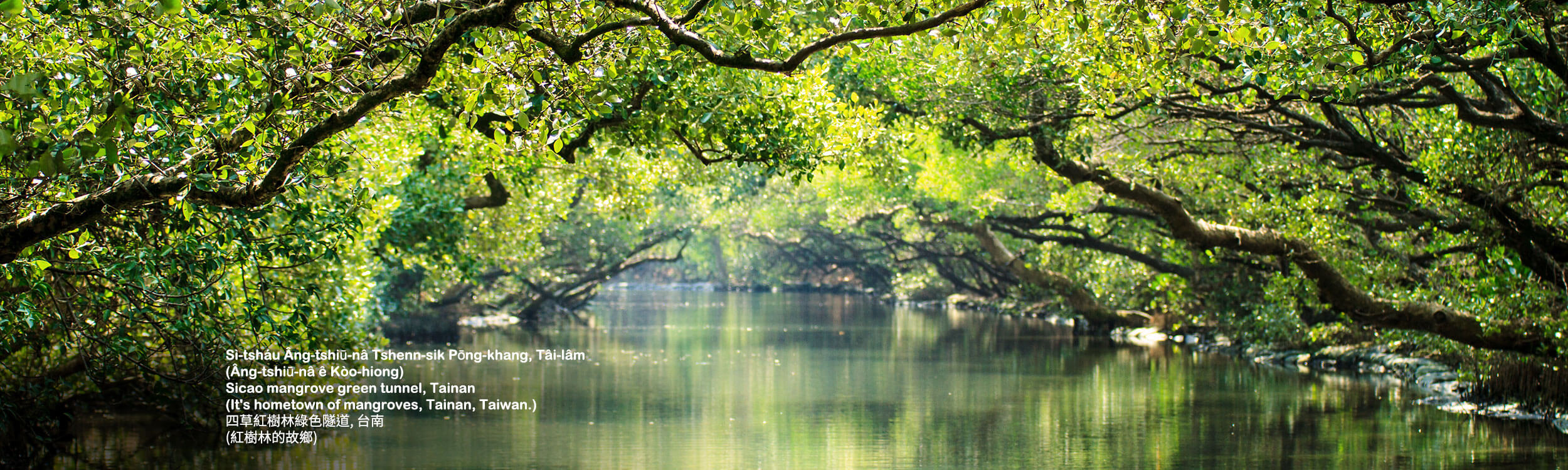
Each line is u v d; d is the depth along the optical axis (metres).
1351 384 23.69
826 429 18.08
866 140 16.69
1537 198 16.05
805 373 26.28
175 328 11.16
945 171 32.38
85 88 7.57
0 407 13.53
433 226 20.36
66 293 11.39
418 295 37.44
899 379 25.06
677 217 58.59
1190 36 8.15
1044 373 26.30
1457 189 15.20
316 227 11.16
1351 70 10.78
